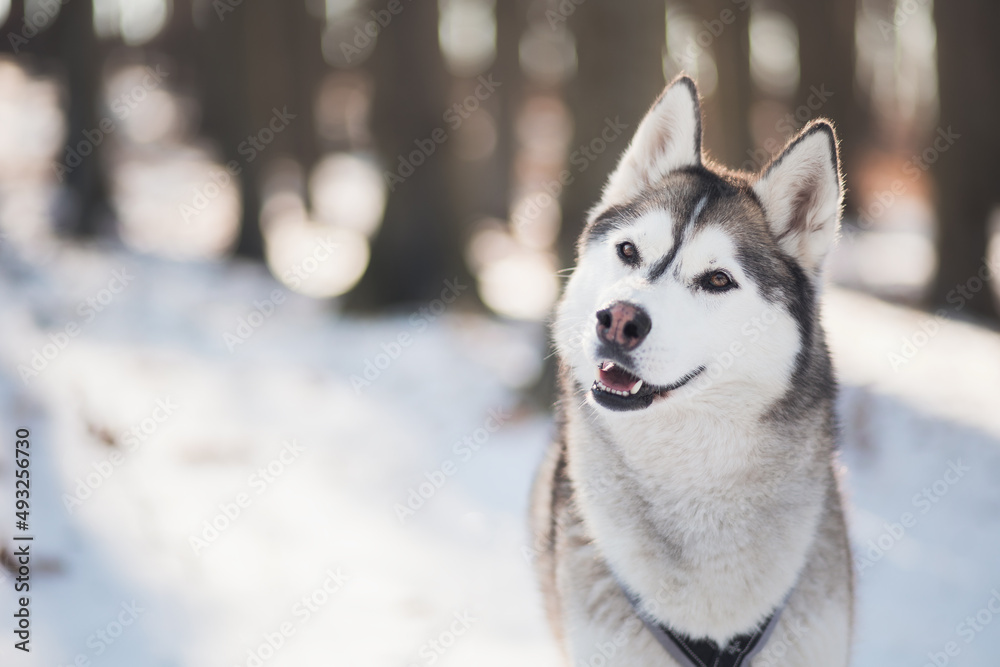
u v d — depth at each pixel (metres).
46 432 4.64
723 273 2.48
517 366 6.87
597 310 2.38
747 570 2.38
